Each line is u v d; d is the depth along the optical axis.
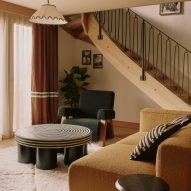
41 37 5.83
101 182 2.27
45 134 3.55
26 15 5.42
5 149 4.41
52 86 6.14
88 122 4.69
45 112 5.91
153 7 6.50
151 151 2.37
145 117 3.77
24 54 5.63
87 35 6.21
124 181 1.72
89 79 7.24
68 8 5.23
